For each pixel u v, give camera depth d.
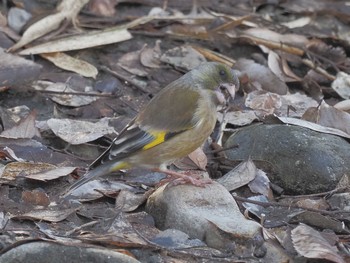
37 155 11.81
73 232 9.71
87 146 12.23
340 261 9.34
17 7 15.23
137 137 10.57
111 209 10.54
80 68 14.27
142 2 16.38
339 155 11.53
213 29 15.67
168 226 10.05
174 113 10.66
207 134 10.98
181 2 16.58
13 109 13.02
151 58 14.84
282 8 17.00
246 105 13.50
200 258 9.41
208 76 11.02
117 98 13.77
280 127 11.90
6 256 8.83
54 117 13.12
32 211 10.26
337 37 16.25
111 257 8.88
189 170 11.75
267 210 10.87
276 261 9.56
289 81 14.82
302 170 11.46
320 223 10.49
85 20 15.55
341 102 13.70
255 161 11.77
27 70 13.47
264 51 15.45
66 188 11.02
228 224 9.70
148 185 11.30
